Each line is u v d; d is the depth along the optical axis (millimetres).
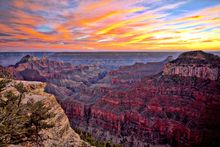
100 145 38719
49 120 17156
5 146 7285
